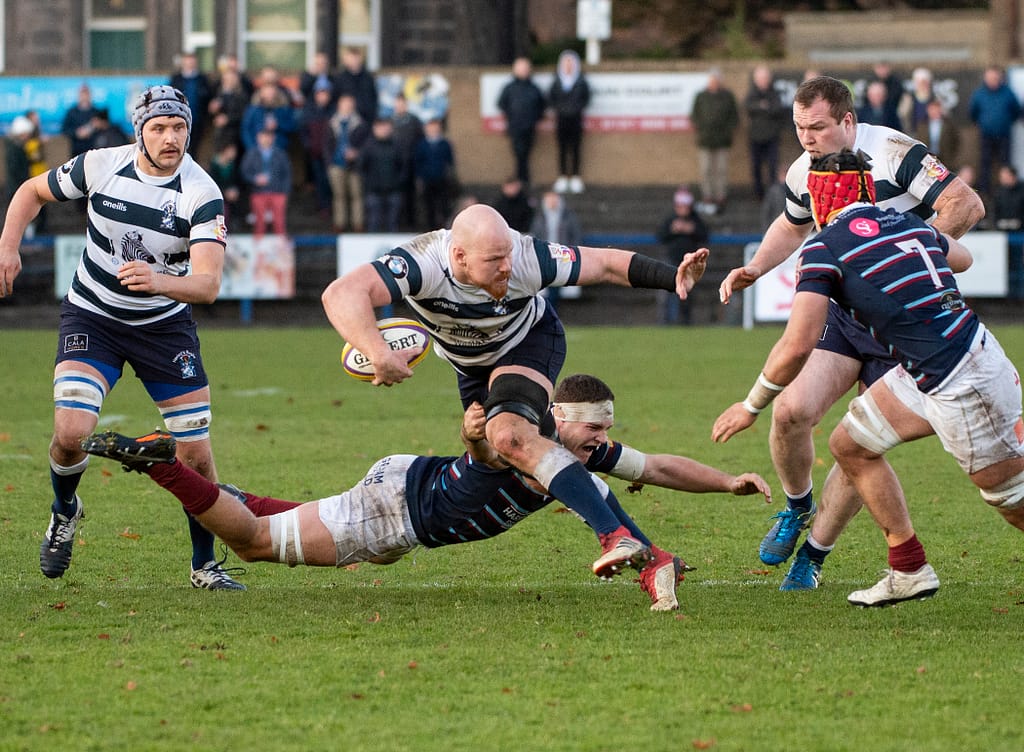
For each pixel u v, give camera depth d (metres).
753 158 78.69
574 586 20.77
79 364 20.53
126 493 28.52
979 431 17.27
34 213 21.14
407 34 91.44
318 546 18.77
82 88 78.00
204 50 92.50
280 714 14.36
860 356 20.53
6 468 31.50
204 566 20.45
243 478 30.33
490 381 18.31
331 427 38.31
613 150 84.19
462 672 15.84
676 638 17.41
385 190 74.75
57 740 13.58
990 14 94.25
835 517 20.22
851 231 17.47
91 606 19.06
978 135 81.06
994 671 15.98
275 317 76.94
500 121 84.19
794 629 17.94
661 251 76.69
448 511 18.53
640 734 13.80
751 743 13.57
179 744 13.50
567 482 17.28
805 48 96.69
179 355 20.98
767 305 72.06
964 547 23.64
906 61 95.38
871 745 13.54
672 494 28.88
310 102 78.25
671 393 44.78
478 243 16.67
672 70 83.38
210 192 20.48
